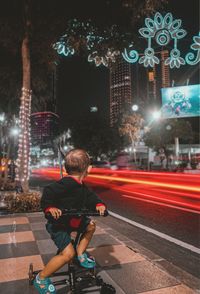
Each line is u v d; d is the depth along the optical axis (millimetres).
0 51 15039
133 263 4586
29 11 11000
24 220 8062
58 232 3209
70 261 3330
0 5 11047
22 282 4000
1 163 29094
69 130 55875
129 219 8680
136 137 51469
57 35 11430
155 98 48125
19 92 18562
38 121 22922
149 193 15312
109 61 11984
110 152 57250
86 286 3719
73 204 3197
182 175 27469
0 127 24953
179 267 4922
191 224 7934
